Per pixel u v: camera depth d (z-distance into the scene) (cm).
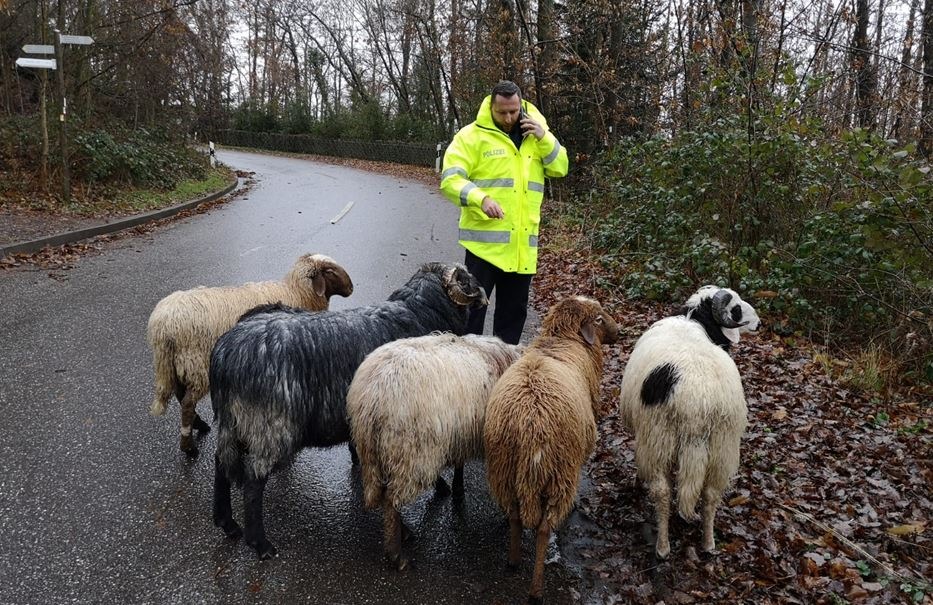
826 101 1057
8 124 1528
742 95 895
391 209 1733
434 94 3488
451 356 370
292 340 368
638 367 412
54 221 1224
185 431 466
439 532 404
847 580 361
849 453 495
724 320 446
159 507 411
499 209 471
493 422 343
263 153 4306
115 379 581
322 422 378
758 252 824
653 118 1545
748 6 996
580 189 1623
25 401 531
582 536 406
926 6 1316
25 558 358
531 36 1886
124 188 1605
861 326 734
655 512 420
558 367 372
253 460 361
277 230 1345
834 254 717
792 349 702
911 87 1057
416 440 345
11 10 1552
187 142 2427
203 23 2694
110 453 467
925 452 496
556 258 1115
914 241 622
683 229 917
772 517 419
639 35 1695
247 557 369
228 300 477
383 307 425
